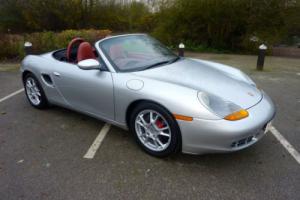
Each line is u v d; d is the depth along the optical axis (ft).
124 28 69.31
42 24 59.72
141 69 10.08
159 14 42.57
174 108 8.12
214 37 39.24
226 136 7.71
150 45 12.14
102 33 35.86
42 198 7.53
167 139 9.05
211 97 8.39
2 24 61.98
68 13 59.06
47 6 57.98
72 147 10.12
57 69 11.80
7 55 29.73
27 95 14.23
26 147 10.20
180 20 40.40
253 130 8.04
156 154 9.18
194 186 7.89
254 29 37.29
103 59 10.26
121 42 11.35
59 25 60.49
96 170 8.70
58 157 9.48
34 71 12.97
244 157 9.27
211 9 37.50
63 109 13.84
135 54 11.06
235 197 7.45
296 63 28.14
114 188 7.86
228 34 38.63
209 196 7.50
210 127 7.76
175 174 8.43
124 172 8.57
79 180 8.23
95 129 11.51
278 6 35.63
